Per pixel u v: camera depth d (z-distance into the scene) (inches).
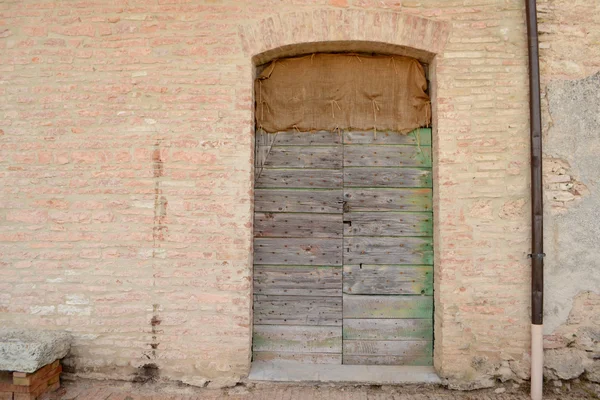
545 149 155.3
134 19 161.2
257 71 170.4
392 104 168.2
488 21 157.4
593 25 157.5
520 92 156.2
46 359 141.9
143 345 155.5
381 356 166.9
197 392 152.7
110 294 156.6
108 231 157.8
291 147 170.7
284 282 168.4
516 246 153.8
